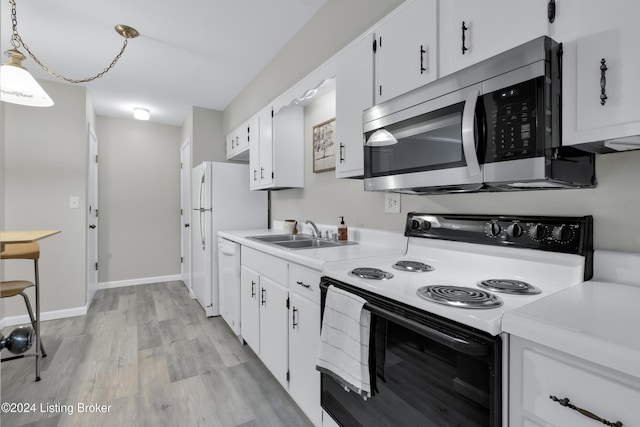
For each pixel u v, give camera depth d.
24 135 2.98
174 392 1.87
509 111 0.93
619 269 0.99
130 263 4.38
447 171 1.11
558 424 0.66
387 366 1.04
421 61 1.29
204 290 3.26
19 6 1.97
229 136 3.85
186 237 4.27
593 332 0.62
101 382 1.97
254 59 2.72
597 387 0.60
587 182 1.03
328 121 2.39
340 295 1.19
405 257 1.61
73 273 3.18
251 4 2.01
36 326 2.01
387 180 1.37
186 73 2.98
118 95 3.50
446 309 0.85
